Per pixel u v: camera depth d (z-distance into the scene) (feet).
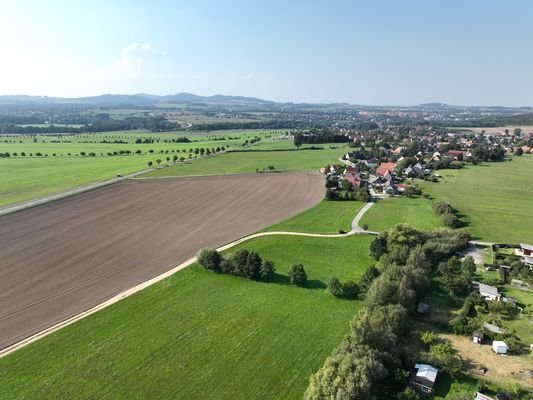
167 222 302.45
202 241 262.06
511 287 201.46
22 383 128.47
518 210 344.28
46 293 190.29
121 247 250.16
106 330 159.22
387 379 130.21
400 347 147.02
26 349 146.41
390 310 156.76
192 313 173.37
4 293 190.08
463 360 144.05
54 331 158.10
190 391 125.70
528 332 162.20
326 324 165.58
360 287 192.24
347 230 287.07
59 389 125.80
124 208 338.34
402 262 211.20
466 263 214.28
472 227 297.33
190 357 142.61
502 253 243.81
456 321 166.09
